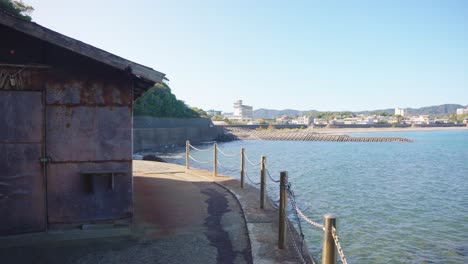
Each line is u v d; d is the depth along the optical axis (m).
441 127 196.12
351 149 56.84
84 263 5.12
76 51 5.40
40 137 5.75
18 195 5.68
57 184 5.84
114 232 6.12
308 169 28.34
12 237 5.64
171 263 5.23
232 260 5.43
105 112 6.05
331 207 14.72
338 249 3.32
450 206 15.20
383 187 19.80
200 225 7.13
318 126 167.50
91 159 5.98
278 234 6.41
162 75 5.87
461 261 9.13
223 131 92.50
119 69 6.05
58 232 5.84
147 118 55.75
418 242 10.54
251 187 11.21
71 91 5.88
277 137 91.00
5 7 21.75
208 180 12.47
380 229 11.77
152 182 11.77
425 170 28.47
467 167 30.88
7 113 5.59
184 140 61.38
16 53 5.70
